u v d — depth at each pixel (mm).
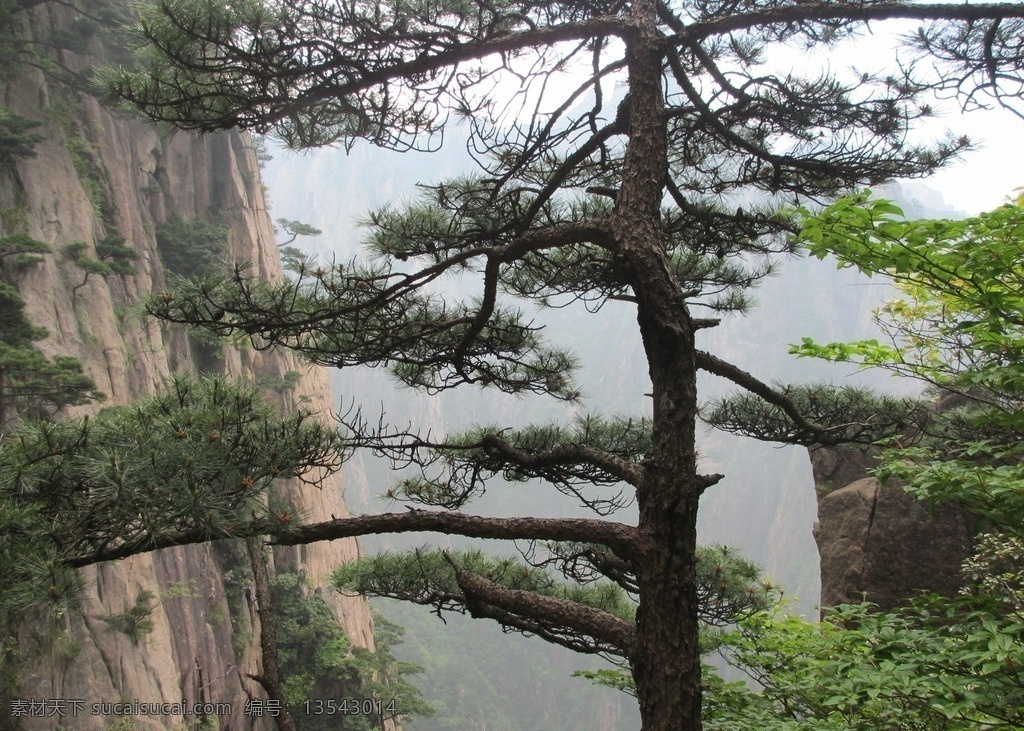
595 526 3906
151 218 30219
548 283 5824
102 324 22766
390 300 4676
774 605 6098
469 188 5340
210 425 3629
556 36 4387
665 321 3973
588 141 4816
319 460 3875
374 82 4270
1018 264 3344
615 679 5680
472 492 6367
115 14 21734
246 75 4168
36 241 19484
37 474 3420
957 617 3740
